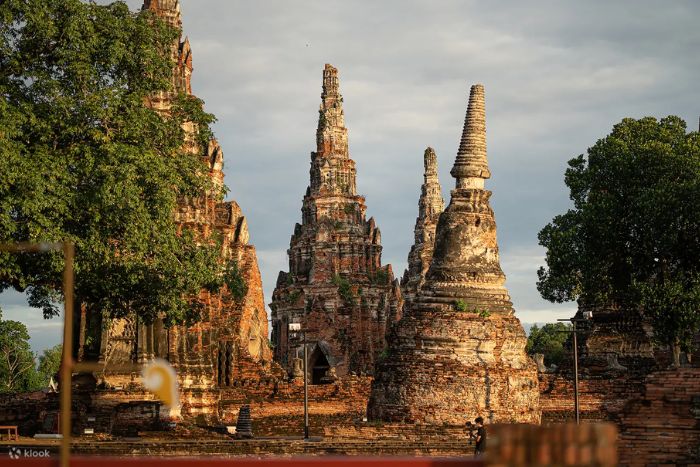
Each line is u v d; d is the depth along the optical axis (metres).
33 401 59.38
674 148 64.19
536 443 15.69
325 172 117.25
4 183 37.84
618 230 62.81
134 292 45.75
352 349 110.25
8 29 41.50
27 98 41.66
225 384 70.56
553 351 120.69
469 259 54.88
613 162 63.59
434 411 52.41
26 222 39.75
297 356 78.00
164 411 54.75
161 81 44.66
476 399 52.44
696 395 31.30
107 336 58.12
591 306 70.25
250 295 74.50
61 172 39.50
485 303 54.12
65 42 41.69
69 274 20.39
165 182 42.91
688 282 60.41
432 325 53.50
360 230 115.62
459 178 56.03
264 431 63.69
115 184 40.00
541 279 67.56
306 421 54.41
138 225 41.84
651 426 31.59
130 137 43.16
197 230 62.47
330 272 113.38
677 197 59.19
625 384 65.06
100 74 43.31
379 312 113.69
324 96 119.69
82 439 47.75
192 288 45.84
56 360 107.12
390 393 53.59
